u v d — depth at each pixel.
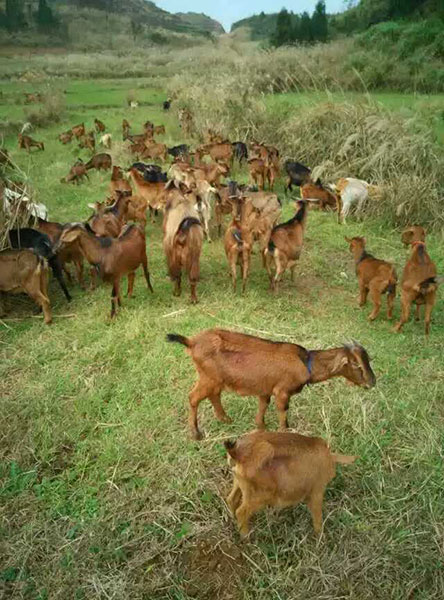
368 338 3.54
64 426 2.76
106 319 3.77
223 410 2.76
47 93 13.58
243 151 7.70
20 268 3.60
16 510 2.29
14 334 3.63
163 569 2.05
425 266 3.50
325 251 5.05
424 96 9.50
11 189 4.97
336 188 5.77
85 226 3.65
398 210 5.32
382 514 2.26
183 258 3.85
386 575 2.01
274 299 4.11
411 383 3.06
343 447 2.62
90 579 2.00
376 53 11.89
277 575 2.03
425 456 2.52
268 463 2.00
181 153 7.50
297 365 2.46
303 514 2.28
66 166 8.12
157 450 2.59
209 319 3.76
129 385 3.07
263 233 4.29
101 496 2.37
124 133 10.18
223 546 2.16
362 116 6.85
